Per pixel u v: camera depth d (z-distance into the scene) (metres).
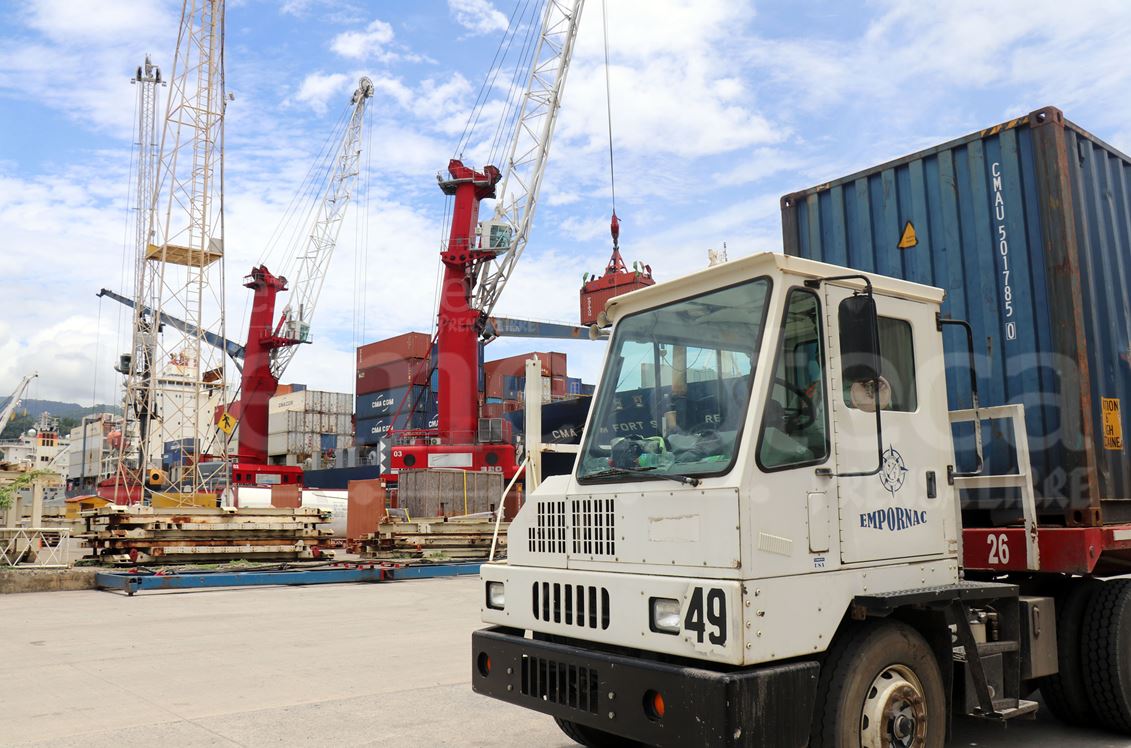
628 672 4.05
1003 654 5.02
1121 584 5.83
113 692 7.12
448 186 36.47
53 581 15.46
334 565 17.69
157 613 12.16
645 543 4.23
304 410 56.59
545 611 4.64
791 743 3.81
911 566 4.55
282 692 7.11
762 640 3.79
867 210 7.02
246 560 18.14
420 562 18.34
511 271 37.75
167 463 51.31
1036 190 5.97
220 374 46.06
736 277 4.46
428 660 8.52
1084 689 5.73
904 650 4.39
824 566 4.13
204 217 41.03
